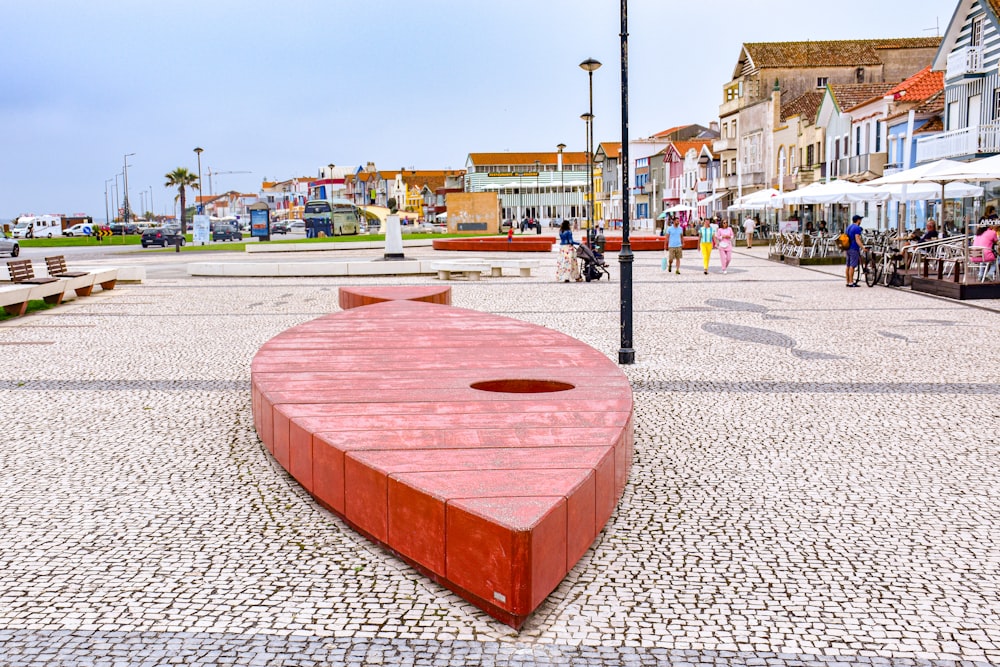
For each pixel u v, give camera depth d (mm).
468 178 124188
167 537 5344
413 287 16562
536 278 25922
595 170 116250
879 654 3936
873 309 16844
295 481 6402
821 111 50812
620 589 4590
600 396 6781
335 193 161250
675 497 6012
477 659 3896
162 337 13844
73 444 7441
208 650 3979
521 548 4035
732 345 12523
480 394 6879
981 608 4363
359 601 4461
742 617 4285
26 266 18359
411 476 4781
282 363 8266
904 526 5461
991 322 14664
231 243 63969
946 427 7812
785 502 5910
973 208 32375
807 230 48625
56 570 4867
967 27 33562
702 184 75375
